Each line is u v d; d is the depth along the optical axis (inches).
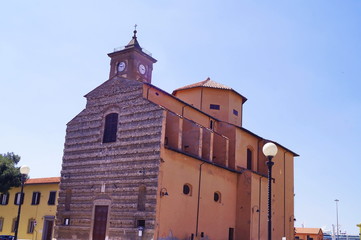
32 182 2076.8
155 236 1251.8
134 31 1752.0
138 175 1355.8
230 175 1705.2
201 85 2001.7
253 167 1943.9
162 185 1314.0
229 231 1659.7
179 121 1449.3
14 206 2146.9
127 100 1507.1
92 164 1518.2
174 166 1381.6
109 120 1549.0
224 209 1628.9
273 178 1994.3
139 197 1336.1
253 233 1681.8
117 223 1355.8
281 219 2034.9
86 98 1657.2
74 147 1606.8
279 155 2126.0
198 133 1536.7
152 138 1370.6
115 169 1434.5
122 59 1706.4
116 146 1466.5
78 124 1636.3
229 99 2022.6
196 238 1430.9
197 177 1491.1
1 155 2175.2
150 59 1759.4
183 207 1395.2
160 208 1291.8
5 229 2137.1
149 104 1429.6
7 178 2062.0
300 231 4160.9
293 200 2241.6
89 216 1450.5
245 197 1708.9
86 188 1499.8
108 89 1596.9
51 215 1947.6
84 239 1433.3
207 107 1984.5
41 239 1934.1
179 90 2073.1
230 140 1790.1
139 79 1686.8
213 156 1712.6
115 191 1402.6
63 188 1576.0
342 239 5022.1
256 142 2004.2
